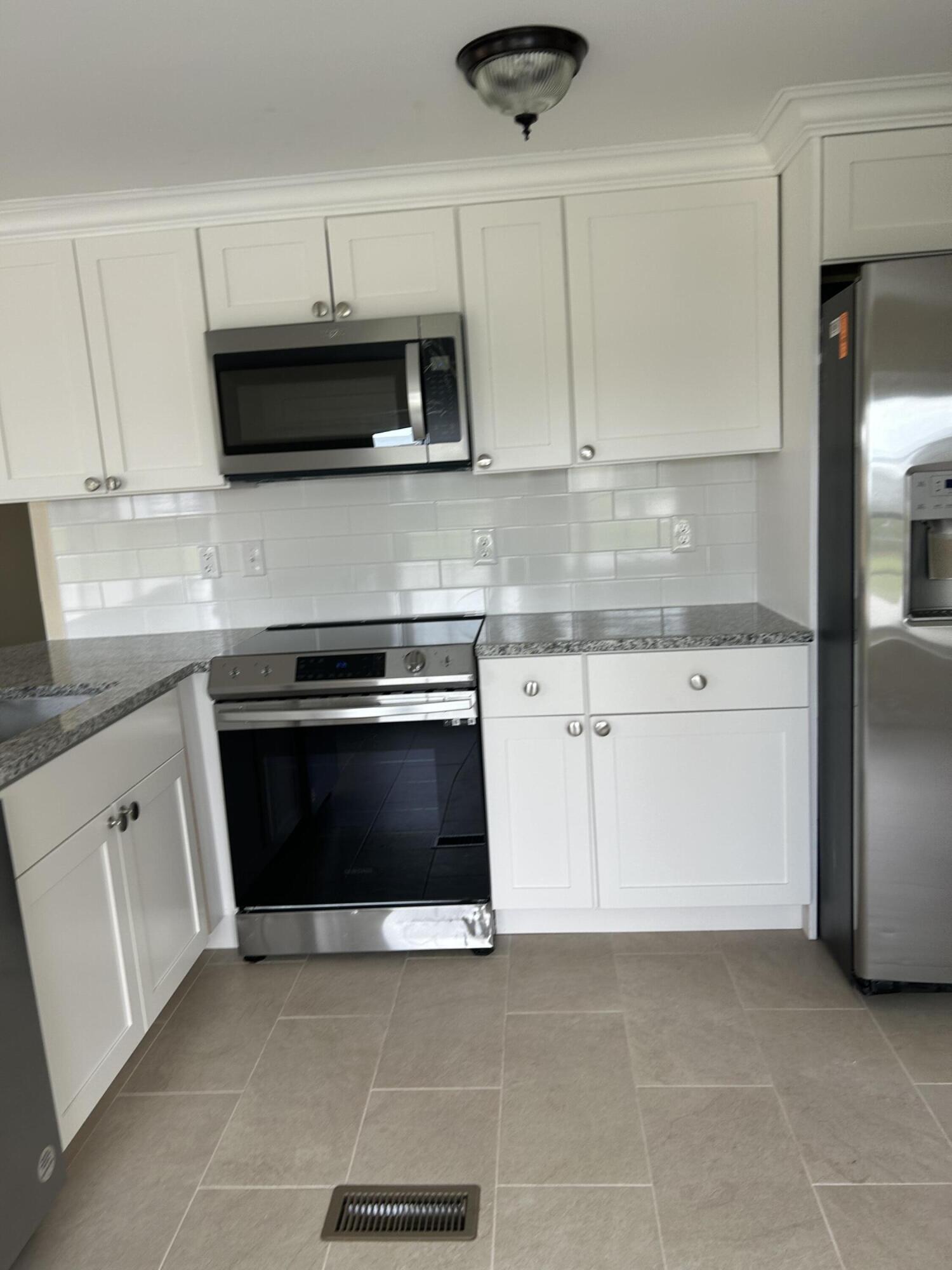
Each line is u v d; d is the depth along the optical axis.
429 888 2.49
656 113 2.18
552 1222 1.60
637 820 2.46
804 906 2.52
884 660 2.06
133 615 3.00
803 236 2.28
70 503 2.96
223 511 2.94
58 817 1.71
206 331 2.56
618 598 2.90
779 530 2.60
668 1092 1.92
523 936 2.62
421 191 2.46
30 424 2.65
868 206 2.21
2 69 1.76
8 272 2.58
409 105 2.05
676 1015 2.19
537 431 2.55
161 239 2.54
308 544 2.94
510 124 2.18
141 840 2.10
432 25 1.71
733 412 2.52
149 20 1.62
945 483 1.98
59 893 1.70
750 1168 1.69
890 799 2.11
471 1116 1.88
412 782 2.46
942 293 1.93
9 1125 1.46
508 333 2.52
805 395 2.32
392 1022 2.24
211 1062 2.12
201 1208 1.69
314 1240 1.60
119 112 1.98
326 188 2.46
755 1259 1.50
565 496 2.87
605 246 2.47
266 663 2.43
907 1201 1.60
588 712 2.42
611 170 2.42
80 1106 1.73
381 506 2.91
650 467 2.84
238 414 2.52
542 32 1.74
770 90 2.10
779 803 2.43
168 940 2.22
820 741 2.37
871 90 2.09
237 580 2.96
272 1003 2.36
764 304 2.47
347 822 2.49
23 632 3.10
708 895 2.48
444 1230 1.60
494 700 2.43
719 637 2.36
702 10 1.72
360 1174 1.74
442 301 2.51
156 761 2.22
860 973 2.19
